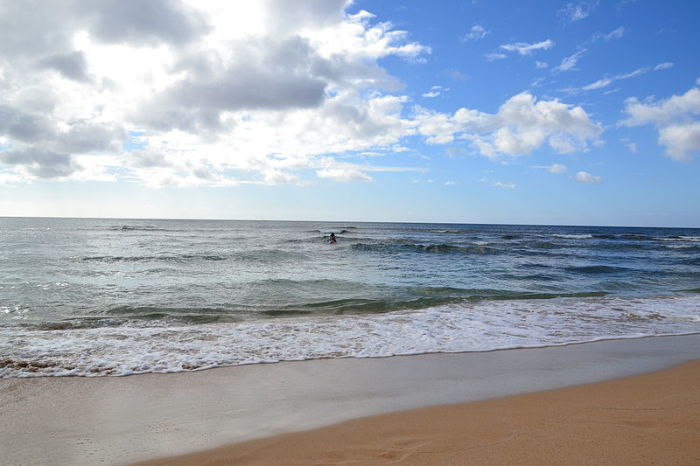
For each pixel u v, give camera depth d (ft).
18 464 10.70
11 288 40.45
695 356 21.84
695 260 87.61
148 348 21.93
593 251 108.37
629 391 15.99
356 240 135.44
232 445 11.76
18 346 21.93
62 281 45.32
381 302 35.88
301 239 139.64
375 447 11.34
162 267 60.13
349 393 16.07
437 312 33.01
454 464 10.03
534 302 38.04
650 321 30.73
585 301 38.99
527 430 12.07
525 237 182.39
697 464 9.66
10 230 191.31
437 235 194.29
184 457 11.09
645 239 183.32
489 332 26.73
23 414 13.91
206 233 186.91
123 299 36.45
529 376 18.31
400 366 19.71
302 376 18.08
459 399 15.39
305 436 12.25
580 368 19.56
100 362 19.51
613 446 10.74
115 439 12.17
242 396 15.71
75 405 14.71
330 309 33.55
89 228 230.68
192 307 33.22
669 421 12.50
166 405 14.79
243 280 48.21
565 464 9.78
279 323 28.53
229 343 23.18
